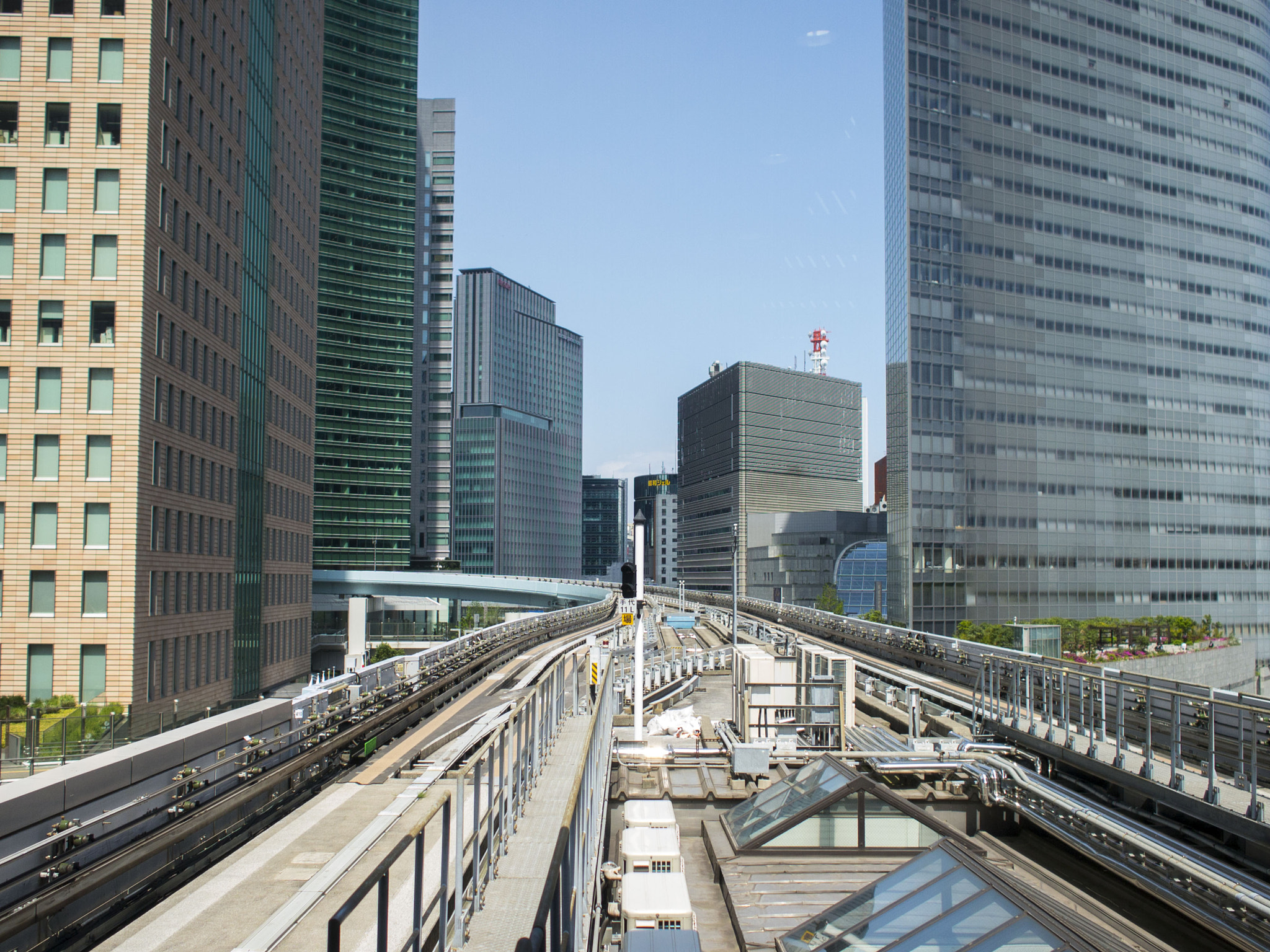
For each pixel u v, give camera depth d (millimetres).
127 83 48656
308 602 85062
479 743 15766
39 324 47500
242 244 65312
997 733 25531
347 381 173375
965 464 115062
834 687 23562
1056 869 17547
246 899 8852
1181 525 130500
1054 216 124438
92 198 48125
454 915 7906
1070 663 23766
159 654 49688
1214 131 140250
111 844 10711
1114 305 127812
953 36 119875
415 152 183250
